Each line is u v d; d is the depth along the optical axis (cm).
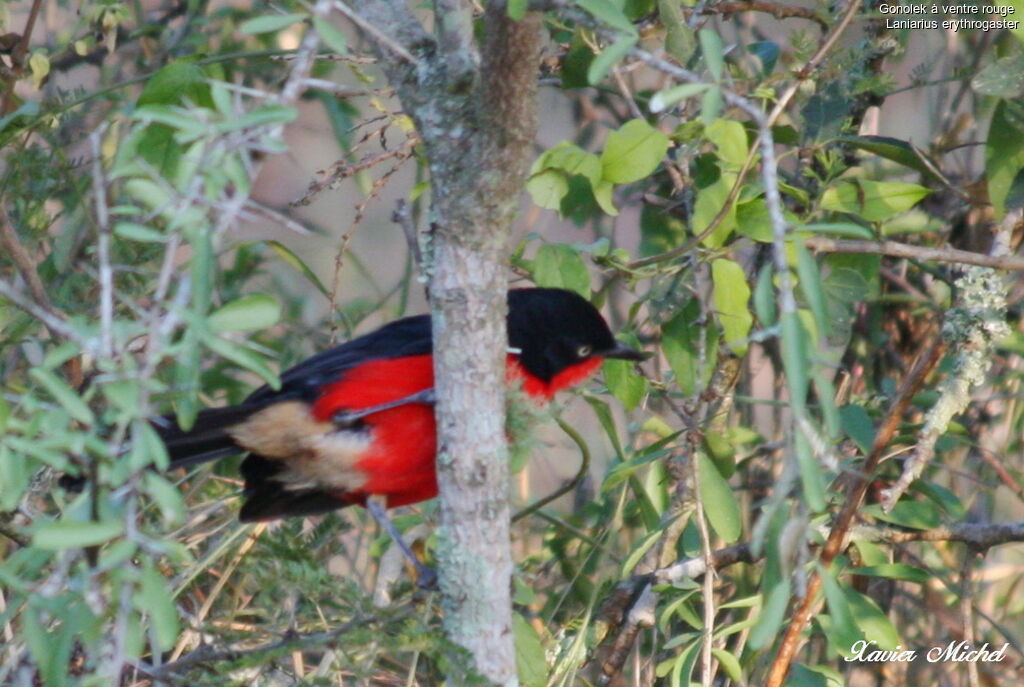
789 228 397
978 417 888
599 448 1019
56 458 382
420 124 513
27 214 798
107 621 463
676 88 408
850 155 856
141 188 372
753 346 920
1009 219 743
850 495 706
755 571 860
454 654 543
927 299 880
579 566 840
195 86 662
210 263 368
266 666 649
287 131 1074
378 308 977
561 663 738
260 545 732
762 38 959
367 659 566
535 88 492
